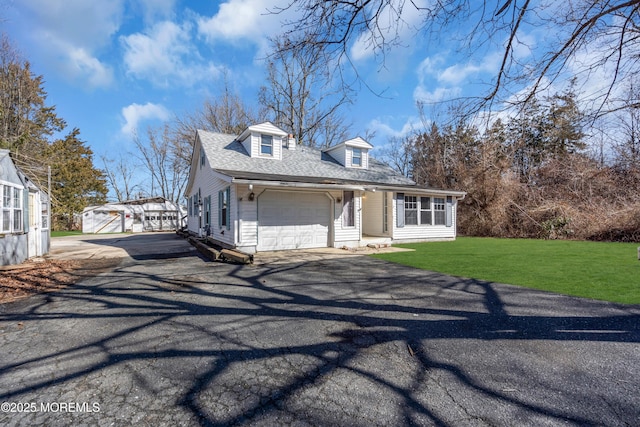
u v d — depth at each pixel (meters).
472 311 4.15
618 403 2.10
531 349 2.97
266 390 2.32
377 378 2.48
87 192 26.91
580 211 15.41
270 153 13.45
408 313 4.11
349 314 4.10
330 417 1.99
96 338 3.36
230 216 10.62
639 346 2.99
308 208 11.55
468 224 19.44
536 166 17.55
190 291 5.43
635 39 3.89
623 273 6.43
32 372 2.63
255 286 5.78
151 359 2.85
